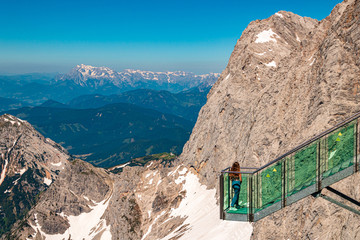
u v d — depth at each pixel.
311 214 36.03
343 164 18.22
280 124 59.00
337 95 42.50
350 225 30.59
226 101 103.69
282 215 43.16
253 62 98.81
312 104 47.75
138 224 126.50
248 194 18.44
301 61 62.59
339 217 32.88
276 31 108.50
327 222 33.75
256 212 18.20
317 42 60.47
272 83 72.12
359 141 18.17
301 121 50.38
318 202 35.53
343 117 40.78
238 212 18.44
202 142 124.12
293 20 110.12
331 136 18.47
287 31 107.19
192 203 109.75
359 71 42.28
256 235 46.72
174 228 102.50
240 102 95.56
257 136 67.69
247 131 78.81
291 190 18.44
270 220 44.97
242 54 105.56
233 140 94.38
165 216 117.12
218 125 106.25
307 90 52.72
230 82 104.06
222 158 99.75
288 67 68.50
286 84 64.44
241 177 18.53
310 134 42.94
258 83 94.00
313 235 34.62
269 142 63.41
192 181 122.88
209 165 111.12
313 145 18.58
